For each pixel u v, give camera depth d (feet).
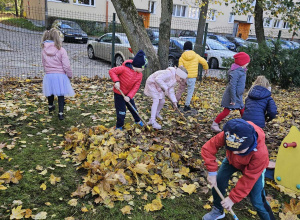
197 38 43.80
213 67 44.42
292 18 36.42
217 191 7.82
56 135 13.88
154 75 15.39
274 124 18.74
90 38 62.23
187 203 9.68
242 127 6.53
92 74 31.22
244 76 15.21
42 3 69.10
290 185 9.58
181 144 14.03
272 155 13.76
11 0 120.78
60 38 15.03
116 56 36.50
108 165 10.56
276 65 32.60
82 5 73.61
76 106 18.48
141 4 83.87
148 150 12.34
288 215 9.36
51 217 8.22
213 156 7.70
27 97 19.63
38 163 11.03
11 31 52.70
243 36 106.42
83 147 11.91
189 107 20.12
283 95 29.99
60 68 15.19
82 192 9.27
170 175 10.78
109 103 19.99
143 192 9.93
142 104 20.38
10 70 28.89
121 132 13.01
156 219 8.73
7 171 9.92
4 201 8.65
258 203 7.93
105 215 8.56
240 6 36.70
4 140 12.67
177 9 90.89
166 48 27.73
